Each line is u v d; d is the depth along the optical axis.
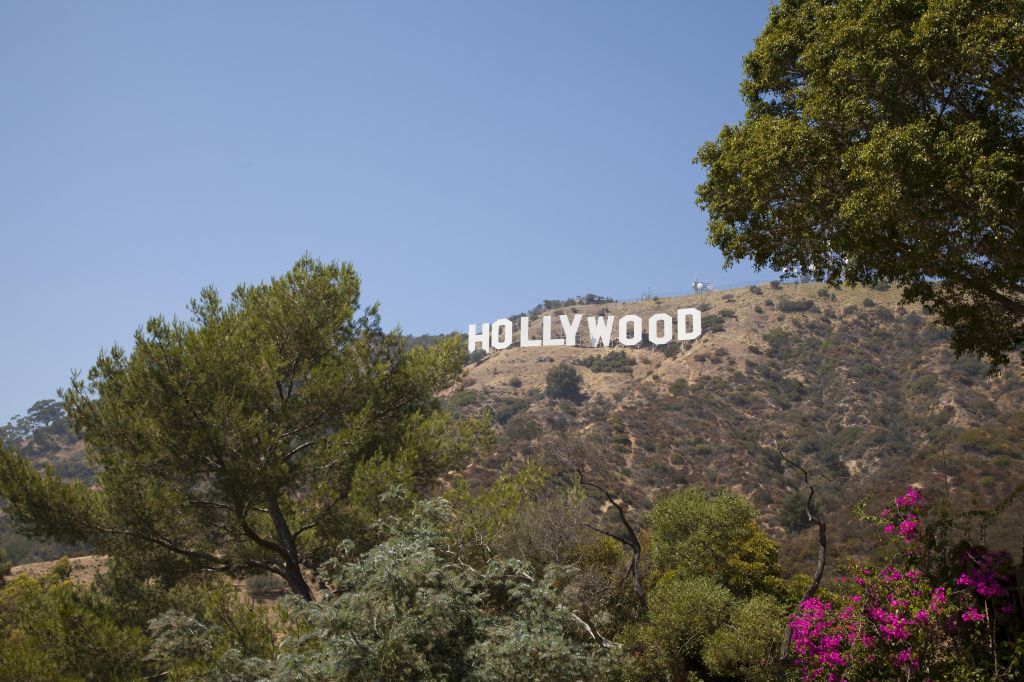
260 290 18.59
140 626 15.11
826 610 9.77
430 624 10.33
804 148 11.48
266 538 17.66
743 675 11.75
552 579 11.76
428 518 12.55
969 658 8.78
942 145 10.02
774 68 13.03
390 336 19.19
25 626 14.15
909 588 9.28
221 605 14.09
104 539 15.95
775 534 47.81
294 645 10.89
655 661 12.31
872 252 11.71
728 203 12.86
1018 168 10.09
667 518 22.47
